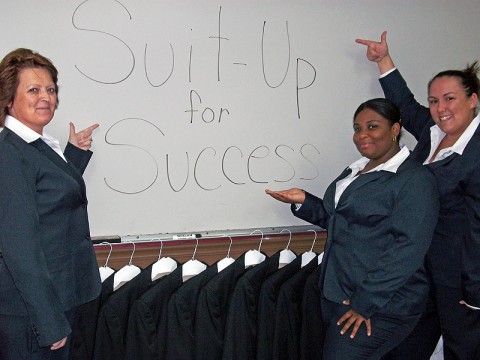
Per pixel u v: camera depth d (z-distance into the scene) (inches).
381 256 63.9
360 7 81.9
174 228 74.8
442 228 68.8
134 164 72.4
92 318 68.3
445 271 69.7
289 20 78.2
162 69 72.6
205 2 73.8
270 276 73.2
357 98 82.8
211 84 75.0
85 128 70.1
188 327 70.2
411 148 86.6
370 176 65.7
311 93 80.2
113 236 72.1
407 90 80.6
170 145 73.7
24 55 53.5
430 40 86.5
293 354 75.3
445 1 86.6
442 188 66.7
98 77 70.0
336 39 80.9
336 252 68.4
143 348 68.0
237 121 76.7
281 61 78.2
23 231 50.3
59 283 55.0
